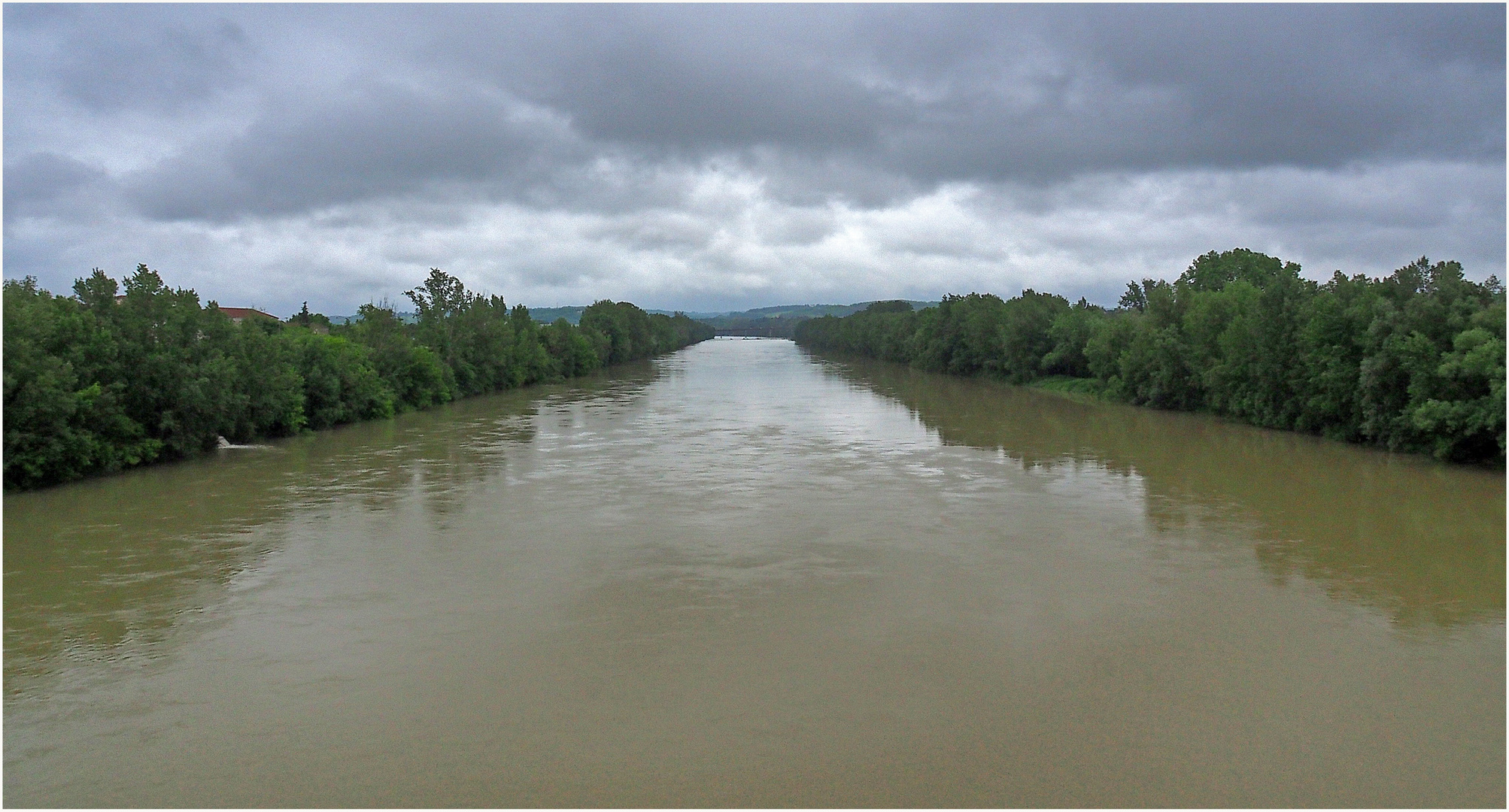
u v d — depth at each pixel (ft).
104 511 88.63
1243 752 38.86
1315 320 136.36
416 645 51.62
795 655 49.62
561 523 81.97
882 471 110.52
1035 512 85.76
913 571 65.62
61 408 101.40
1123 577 64.18
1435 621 55.01
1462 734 40.42
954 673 47.14
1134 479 104.37
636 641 51.90
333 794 35.86
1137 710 42.86
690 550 72.02
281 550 72.79
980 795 35.45
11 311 100.32
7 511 88.84
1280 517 83.35
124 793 36.17
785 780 36.58
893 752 38.83
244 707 43.80
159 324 122.52
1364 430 128.36
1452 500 91.25
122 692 45.83
